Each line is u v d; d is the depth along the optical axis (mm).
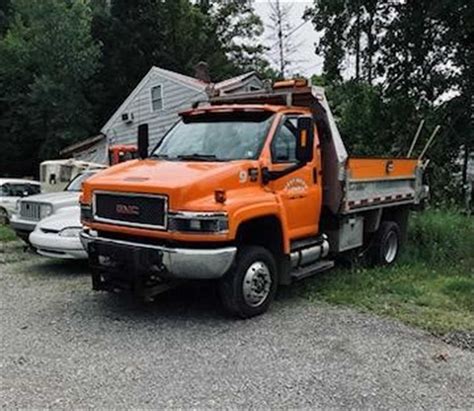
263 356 5027
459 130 20594
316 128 7320
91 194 6211
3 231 12555
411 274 8367
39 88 34688
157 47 38656
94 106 36969
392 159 8742
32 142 37812
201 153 6543
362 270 8445
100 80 37656
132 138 29047
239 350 5172
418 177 9828
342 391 4312
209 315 6293
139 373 4621
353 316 6262
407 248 9688
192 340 5445
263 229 6504
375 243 8883
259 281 6215
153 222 5676
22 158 38219
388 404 4102
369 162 8008
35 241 8344
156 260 5637
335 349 5215
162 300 6902
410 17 20688
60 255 8250
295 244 6828
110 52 37750
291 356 5027
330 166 7434
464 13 18828
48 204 9117
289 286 7527
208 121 6992
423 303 6742
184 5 43219
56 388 4320
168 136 7195
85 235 6352
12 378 4500
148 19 38406
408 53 21344
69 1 38344
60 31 35406
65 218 8406
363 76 22688
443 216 11133
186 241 5535
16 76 37094
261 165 6211
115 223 5973
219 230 5531
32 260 9586
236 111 6801
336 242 7770
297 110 7027
